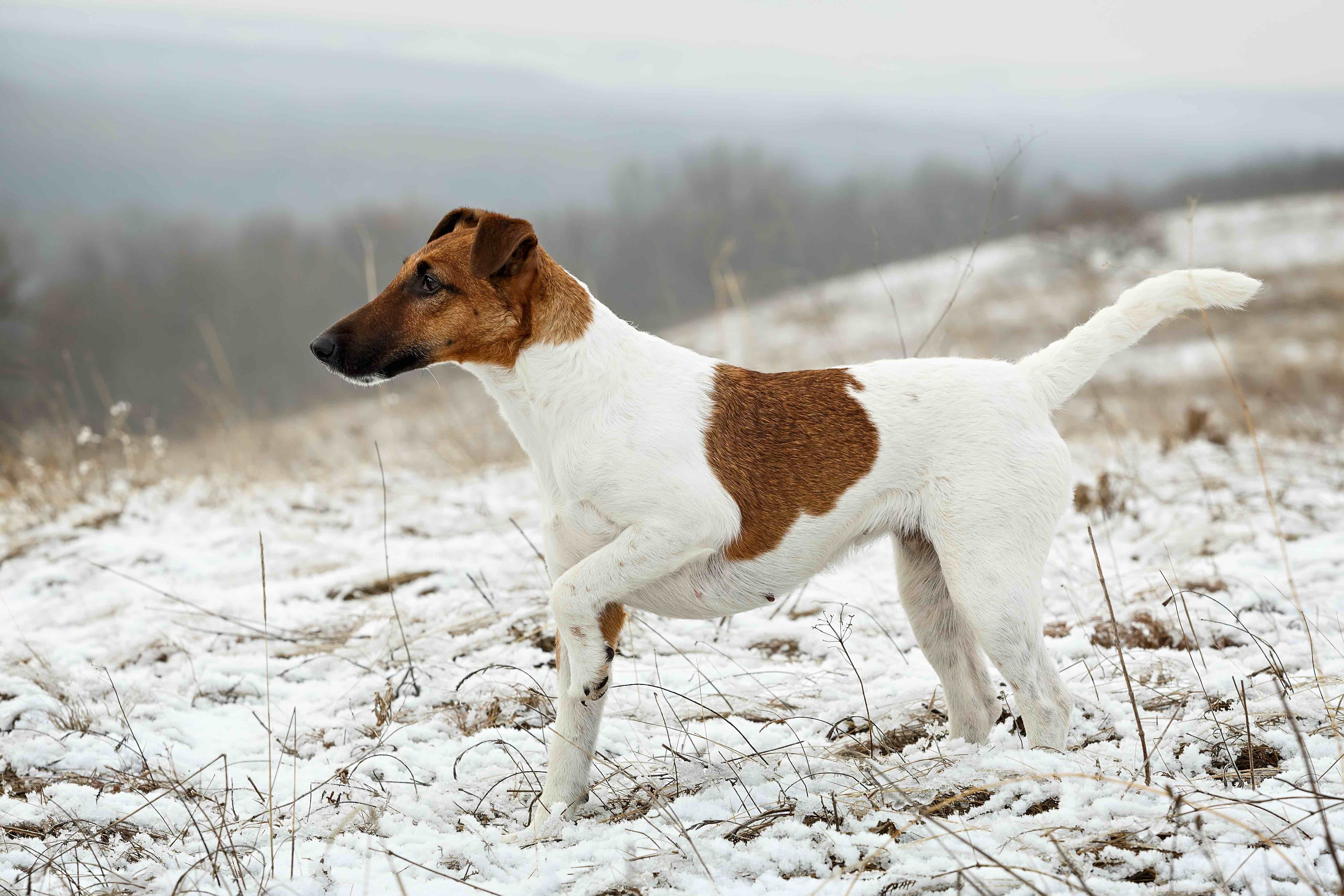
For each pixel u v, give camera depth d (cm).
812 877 267
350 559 591
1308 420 882
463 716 396
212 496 751
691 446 329
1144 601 457
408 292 339
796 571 346
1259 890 244
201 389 1010
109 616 519
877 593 506
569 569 335
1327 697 340
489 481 777
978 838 274
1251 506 589
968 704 356
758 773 326
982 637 328
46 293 3139
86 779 352
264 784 351
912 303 1933
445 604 507
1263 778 296
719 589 342
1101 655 412
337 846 297
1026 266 2500
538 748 368
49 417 912
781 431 340
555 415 336
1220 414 1004
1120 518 598
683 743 363
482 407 1029
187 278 3391
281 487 789
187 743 388
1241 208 3431
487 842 303
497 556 580
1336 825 264
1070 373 345
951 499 333
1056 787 294
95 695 422
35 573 580
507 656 442
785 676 420
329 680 443
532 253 331
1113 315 345
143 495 759
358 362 336
